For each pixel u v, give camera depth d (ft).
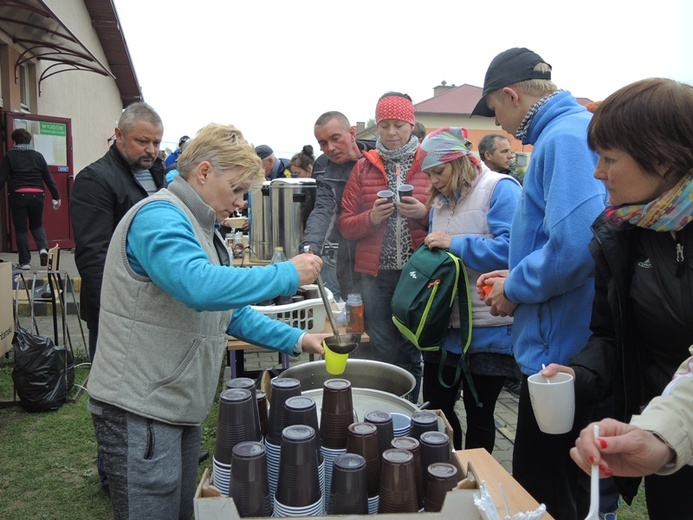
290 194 11.85
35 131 30.86
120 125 8.73
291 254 12.06
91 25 45.52
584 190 5.29
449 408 8.44
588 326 5.72
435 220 8.52
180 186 5.05
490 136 16.52
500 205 7.68
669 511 4.53
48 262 13.75
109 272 4.98
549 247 5.36
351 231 10.18
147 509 4.92
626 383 4.54
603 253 4.44
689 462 3.34
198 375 5.07
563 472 5.90
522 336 5.95
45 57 32.63
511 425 12.34
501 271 6.47
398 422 4.71
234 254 14.88
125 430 4.91
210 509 3.36
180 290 4.47
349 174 11.36
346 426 4.20
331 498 3.60
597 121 3.98
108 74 34.96
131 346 4.87
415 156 10.20
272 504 3.75
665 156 3.66
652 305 4.20
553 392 4.51
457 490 3.43
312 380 6.25
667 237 4.14
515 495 4.53
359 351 10.66
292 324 8.39
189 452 5.66
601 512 6.94
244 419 3.93
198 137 5.08
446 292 7.60
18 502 9.23
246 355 16.89
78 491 9.55
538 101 5.98
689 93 3.67
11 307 12.86
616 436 3.17
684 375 3.43
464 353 7.70
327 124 11.10
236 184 5.09
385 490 3.56
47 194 32.27
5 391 13.79
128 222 4.85
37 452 10.88
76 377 14.56
